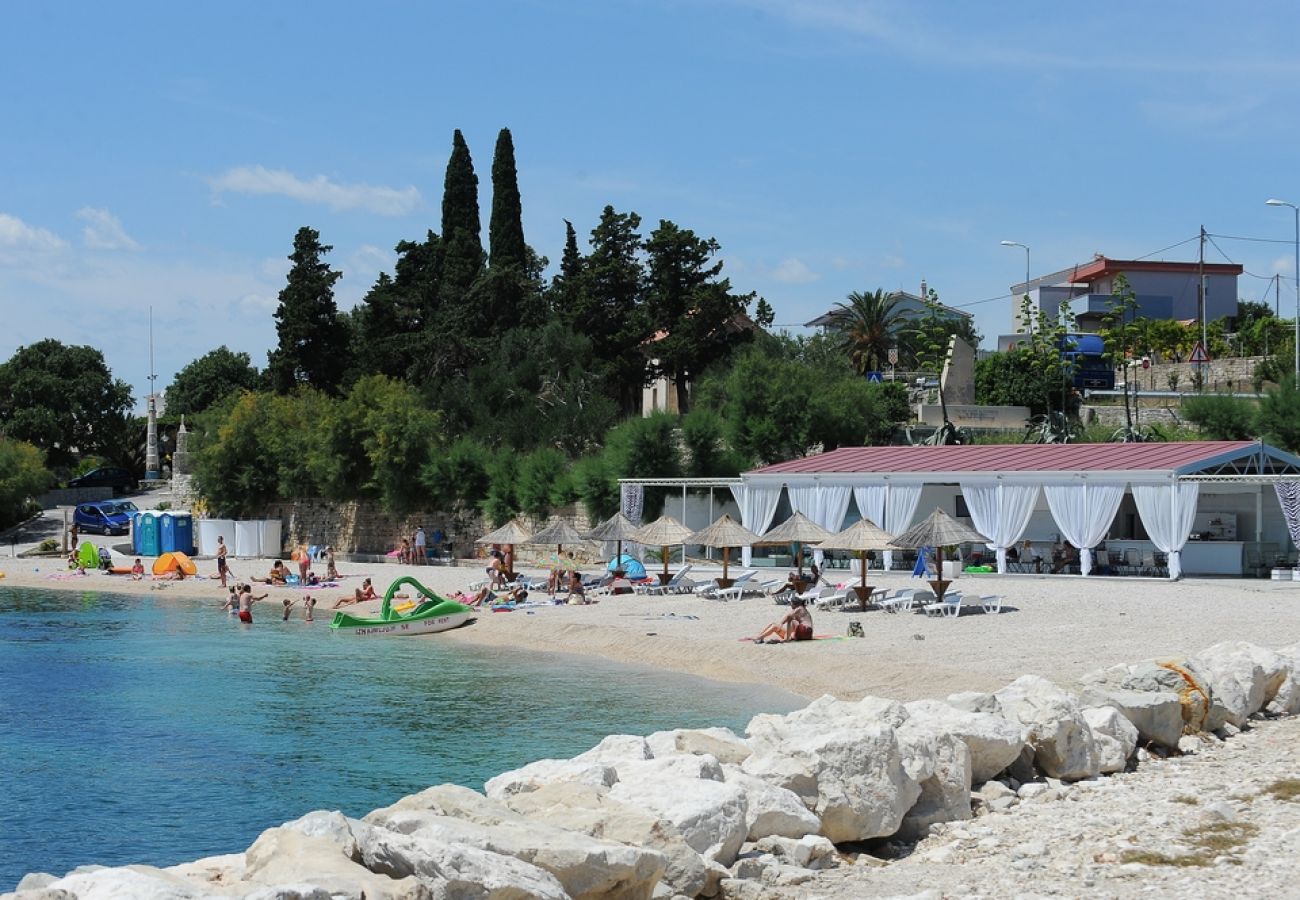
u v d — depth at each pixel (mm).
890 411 71812
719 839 11289
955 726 14531
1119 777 15500
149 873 8539
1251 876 10766
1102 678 19375
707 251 80188
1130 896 10328
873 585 42250
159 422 103000
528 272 97875
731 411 62469
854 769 12484
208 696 27594
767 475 50844
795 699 25797
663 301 79625
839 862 11969
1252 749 17281
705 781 11875
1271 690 20438
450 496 65312
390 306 90188
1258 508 44281
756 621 36000
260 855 9195
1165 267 113312
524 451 71812
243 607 43188
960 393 79375
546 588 46719
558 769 12758
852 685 26391
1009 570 46250
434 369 79750
